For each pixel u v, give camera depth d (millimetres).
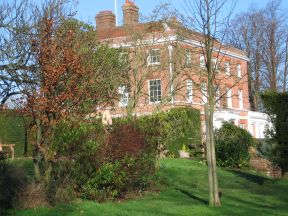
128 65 26562
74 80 12289
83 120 13219
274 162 18094
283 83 60438
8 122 26891
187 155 26156
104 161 12656
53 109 11938
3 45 13609
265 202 12961
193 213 11055
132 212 11078
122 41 29359
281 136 17672
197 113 27953
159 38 28734
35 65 12602
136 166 13461
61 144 12258
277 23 74375
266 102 18016
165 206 12039
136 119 15141
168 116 23109
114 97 17188
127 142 13117
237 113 46281
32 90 12211
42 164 12961
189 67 25891
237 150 22422
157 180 15289
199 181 17094
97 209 11305
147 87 32500
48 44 12203
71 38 12812
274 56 60719
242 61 47031
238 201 13039
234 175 19375
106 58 19812
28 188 11438
